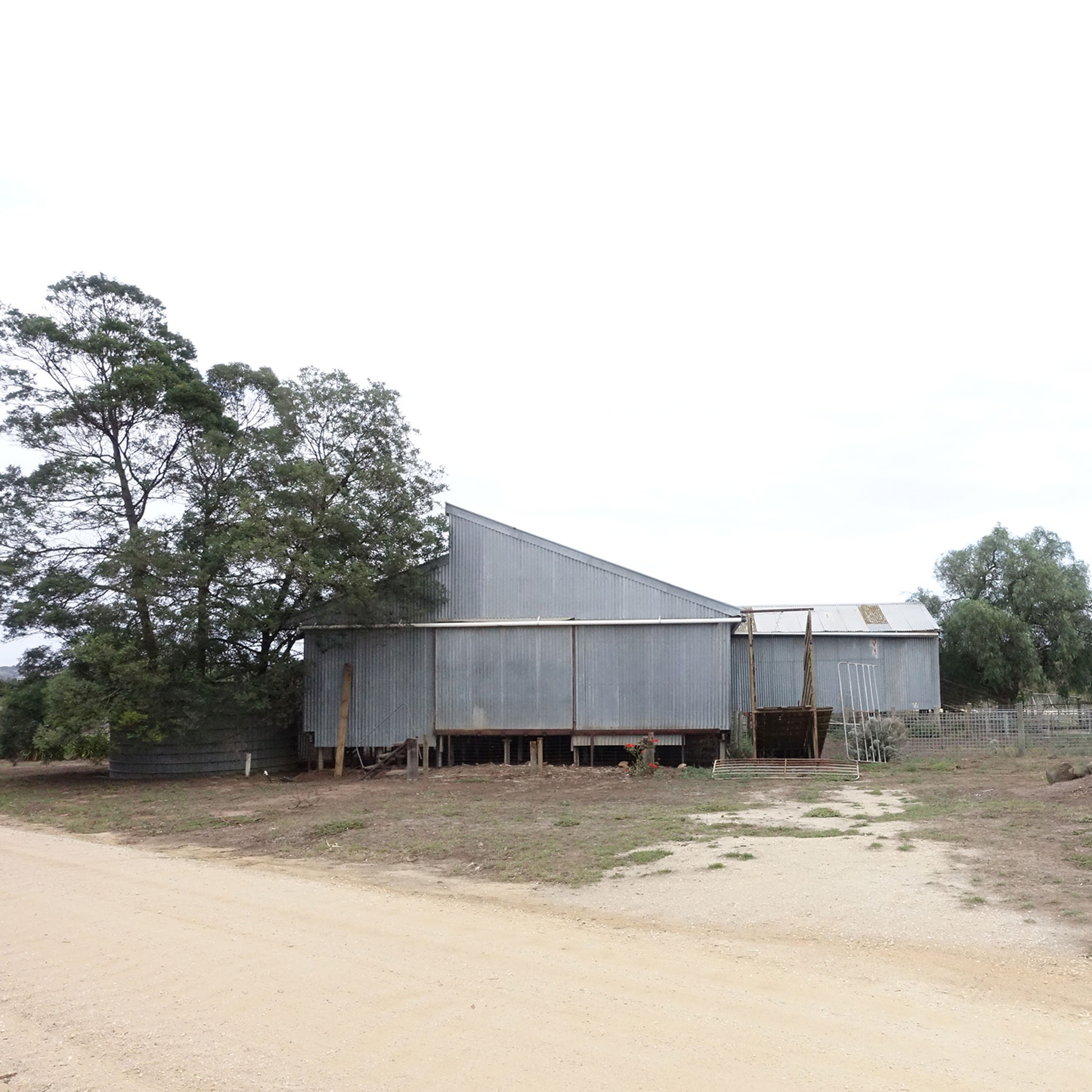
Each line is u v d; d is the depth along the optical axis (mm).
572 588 28641
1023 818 13695
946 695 47125
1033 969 7262
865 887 10094
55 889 11711
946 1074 5242
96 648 24812
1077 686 49656
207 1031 6348
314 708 28750
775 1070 5340
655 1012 6398
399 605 28766
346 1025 6309
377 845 14859
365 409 28781
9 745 28250
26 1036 6488
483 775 25625
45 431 27656
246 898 10891
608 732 27750
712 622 27719
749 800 18641
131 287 29156
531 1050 5738
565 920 9492
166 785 25922
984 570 50812
